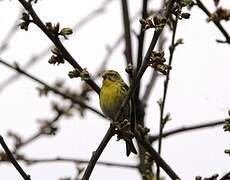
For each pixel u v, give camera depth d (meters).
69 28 8.56
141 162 11.77
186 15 8.21
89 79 8.98
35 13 8.48
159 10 11.82
